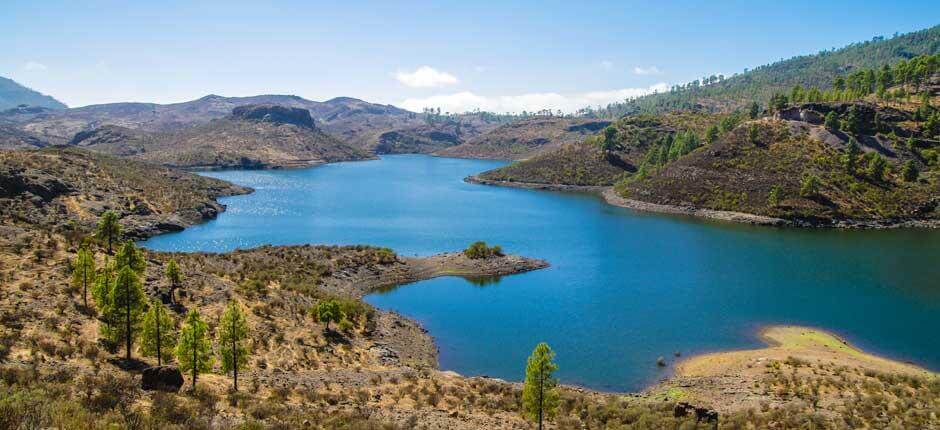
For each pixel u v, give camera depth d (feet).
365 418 112.06
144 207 449.89
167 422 84.53
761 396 150.61
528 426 123.34
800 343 205.16
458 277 301.84
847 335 215.10
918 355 195.11
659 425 123.95
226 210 551.59
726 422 126.52
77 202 408.26
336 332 193.77
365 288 277.85
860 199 491.72
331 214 536.42
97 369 116.98
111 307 132.77
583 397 150.00
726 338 212.84
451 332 221.25
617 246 391.65
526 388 120.37
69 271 177.17
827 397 145.38
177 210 478.59
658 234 438.81
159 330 126.62
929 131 565.53
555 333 219.82
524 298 266.16
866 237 420.77
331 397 126.62
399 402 132.87
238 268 261.03
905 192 494.18
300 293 227.61
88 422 76.28
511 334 219.00
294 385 134.72
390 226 474.49
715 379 169.48
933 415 127.65
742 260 345.72
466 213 552.82
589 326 227.61
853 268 322.14
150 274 195.52
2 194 376.89
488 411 132.05
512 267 318.86
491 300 262.88
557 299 264.31
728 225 484.33
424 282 292.81
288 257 294.05
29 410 74.49
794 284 288.30
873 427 121.60
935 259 343.67
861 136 572.51
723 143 630.74
